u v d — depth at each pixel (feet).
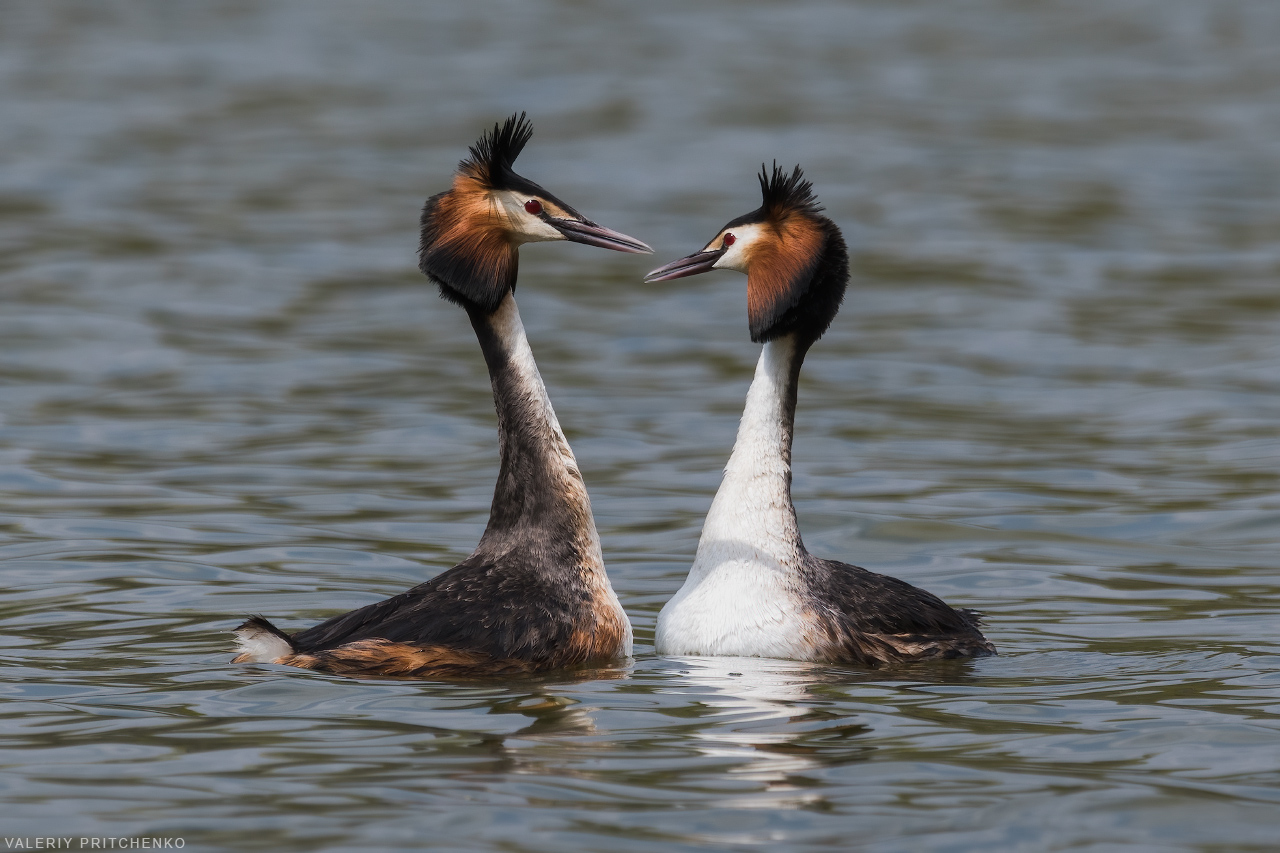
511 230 36.78
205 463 56.44
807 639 36.01
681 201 118.32
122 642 35.86
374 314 85.25
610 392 68.80
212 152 139.95
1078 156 140.97
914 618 37.32
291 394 67.97
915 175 131.54
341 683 32.27
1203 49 204.95
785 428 38.40
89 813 25.09
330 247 103.09
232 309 85.30
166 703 30.81
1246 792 26.30
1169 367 73.51
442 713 30.45
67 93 167.12
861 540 48.06
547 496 36.47
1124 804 25.72
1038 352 77.00
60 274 92.43
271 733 29.04
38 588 40.91
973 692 32.81
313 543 46.29
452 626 33.99
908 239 107.14
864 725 30.14
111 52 192.13
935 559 46.01
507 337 37.22
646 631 39.24
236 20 216.95
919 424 63.77
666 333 81.82
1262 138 149.79
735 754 28.22
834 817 25.09
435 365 74.13
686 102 165.37
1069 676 34.19
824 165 135.54
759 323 38.47
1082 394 68.69
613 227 107.34
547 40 205.26
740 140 146.41
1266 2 241.55
